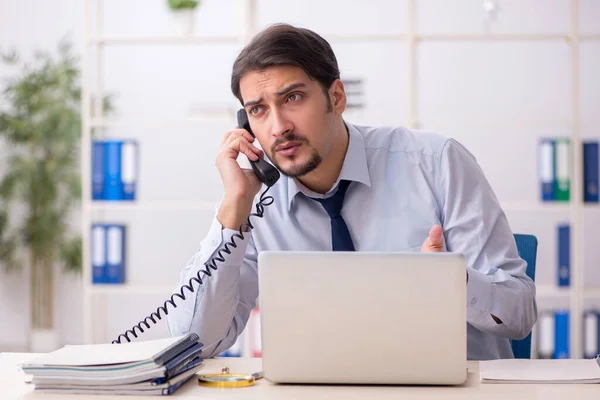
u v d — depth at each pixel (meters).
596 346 3.85
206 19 5.22
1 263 5.66
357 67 4.87
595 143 3.88
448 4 4.77
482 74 4.78
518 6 4.67
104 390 1.39
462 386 1.43
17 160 5.38
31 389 1.44
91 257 4.01
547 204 3.88
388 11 4.85
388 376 1.42
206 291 1.81
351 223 2.07
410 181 2.06
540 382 1.46
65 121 5.30
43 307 5.54
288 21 4.90
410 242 2.04
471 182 2.03
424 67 4.82
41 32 5.65
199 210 5.25
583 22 4.62
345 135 2.04
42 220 5.36
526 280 1.90
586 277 4.67
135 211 5.28
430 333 1.41
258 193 2.08
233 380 1.46
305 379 1.44
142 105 5.31
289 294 1.43
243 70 1.82
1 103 5.62
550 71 4.71
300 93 1.81
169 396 1.37
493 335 2.02
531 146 4.72
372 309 1.41
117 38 3.96
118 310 5.29
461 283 1.40
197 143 5.25
